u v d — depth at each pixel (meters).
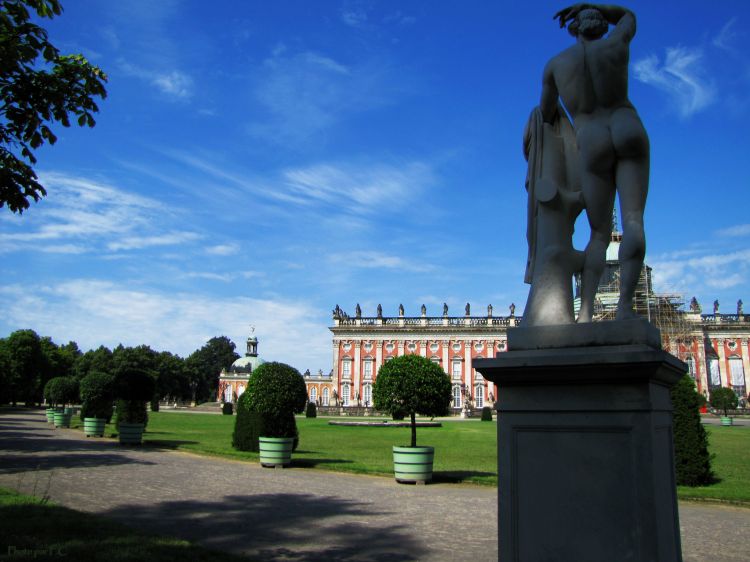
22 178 11.94
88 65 12.34
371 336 90.25
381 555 7.40
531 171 5.22
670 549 4.05
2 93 11.64
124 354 90.19
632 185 4.62
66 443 22.55
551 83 5.09
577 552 3.99
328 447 25.00
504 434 4.36
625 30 4.82
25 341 74.50
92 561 6.28
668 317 70.06
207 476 14.63
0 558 6.18
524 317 4.84
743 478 15.94
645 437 3.88
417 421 53.81
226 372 109.75
